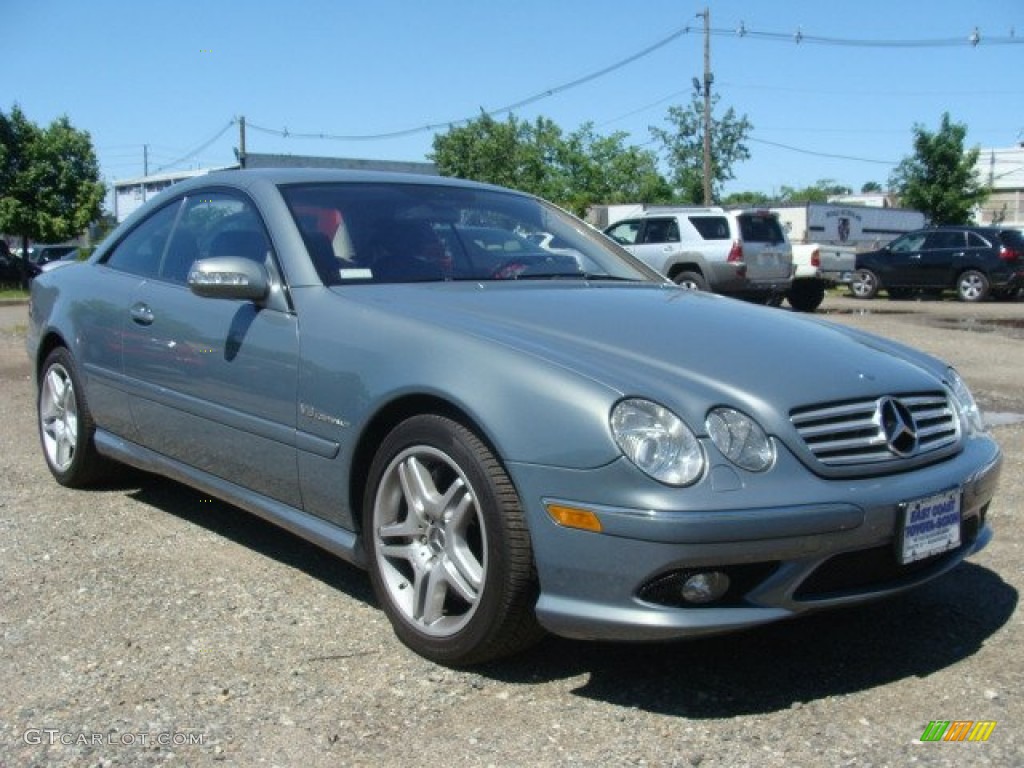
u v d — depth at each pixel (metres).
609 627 2.87
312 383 3.63
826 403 3.08
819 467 2.97
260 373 3.86
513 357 3.12
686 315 3.66
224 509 5.03
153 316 4.48
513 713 3.00
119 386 4.73
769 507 2.83
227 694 3.10
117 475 5.37
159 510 5.00
